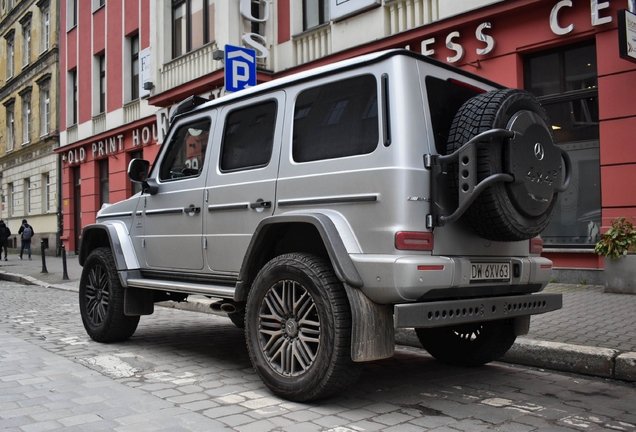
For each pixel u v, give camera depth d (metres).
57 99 25.50
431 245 3.56
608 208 8.63
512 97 3.67
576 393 4.18
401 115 3.57
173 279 5.28
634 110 8.39
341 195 3.78
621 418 3.61
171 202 5.27
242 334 6.69
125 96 19.80
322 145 4.01
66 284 12.82
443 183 3.64
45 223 26.48
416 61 3.75
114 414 3.63
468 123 3.59
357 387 4.30
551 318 6.30
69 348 5.75
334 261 3.55
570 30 8.92
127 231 5.87
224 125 4.89
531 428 3.41
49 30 26.69
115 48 20.48
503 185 3.51
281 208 4.17
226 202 4.64
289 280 3.87
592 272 8.90
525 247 4.42
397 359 5.35
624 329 5.66
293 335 3.86
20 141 29.88
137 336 6.50
